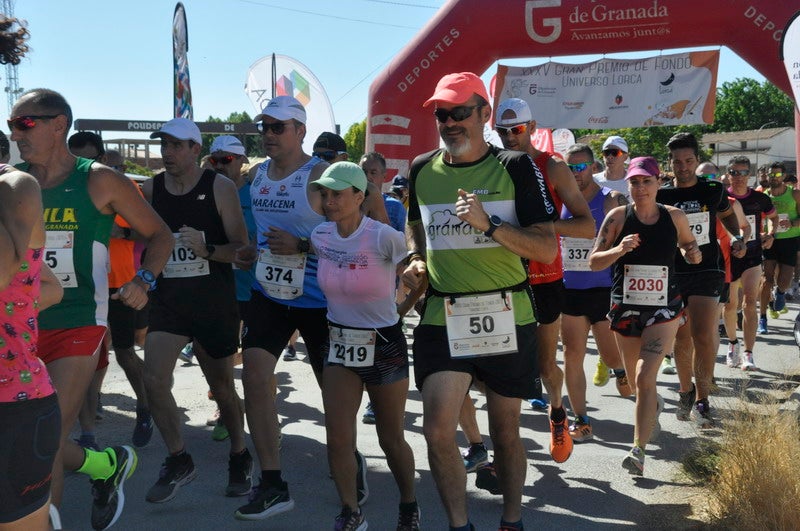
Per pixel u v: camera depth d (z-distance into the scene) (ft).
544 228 11.57
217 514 13.99
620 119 34.94
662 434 19.13
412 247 12.66
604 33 31.55
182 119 15.03
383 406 12.55
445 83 11.66
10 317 7.88
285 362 28.12
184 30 34.14
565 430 16.38
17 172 7.64
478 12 32.35
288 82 36.68
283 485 13.61
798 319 27.55
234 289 15.23
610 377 25.38
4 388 7.82
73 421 11.37
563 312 18.60
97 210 11.70
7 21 8.10
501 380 11.68
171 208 15.08
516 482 12.00
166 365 14.42
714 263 19.69
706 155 201.67
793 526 12.46
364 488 14.53
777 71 30.30
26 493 7.93
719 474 14.35
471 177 11.84
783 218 34.78
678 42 31.42
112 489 12.27
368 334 12.32
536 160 15.46
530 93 35.70
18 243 7.36
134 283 11.96
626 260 16.78
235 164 20.71
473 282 11.66
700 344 19.57
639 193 16.48
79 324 11.43
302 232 14.34
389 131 33.83
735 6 30.14
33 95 11.46
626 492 15.21
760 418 14.73
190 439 18.49
